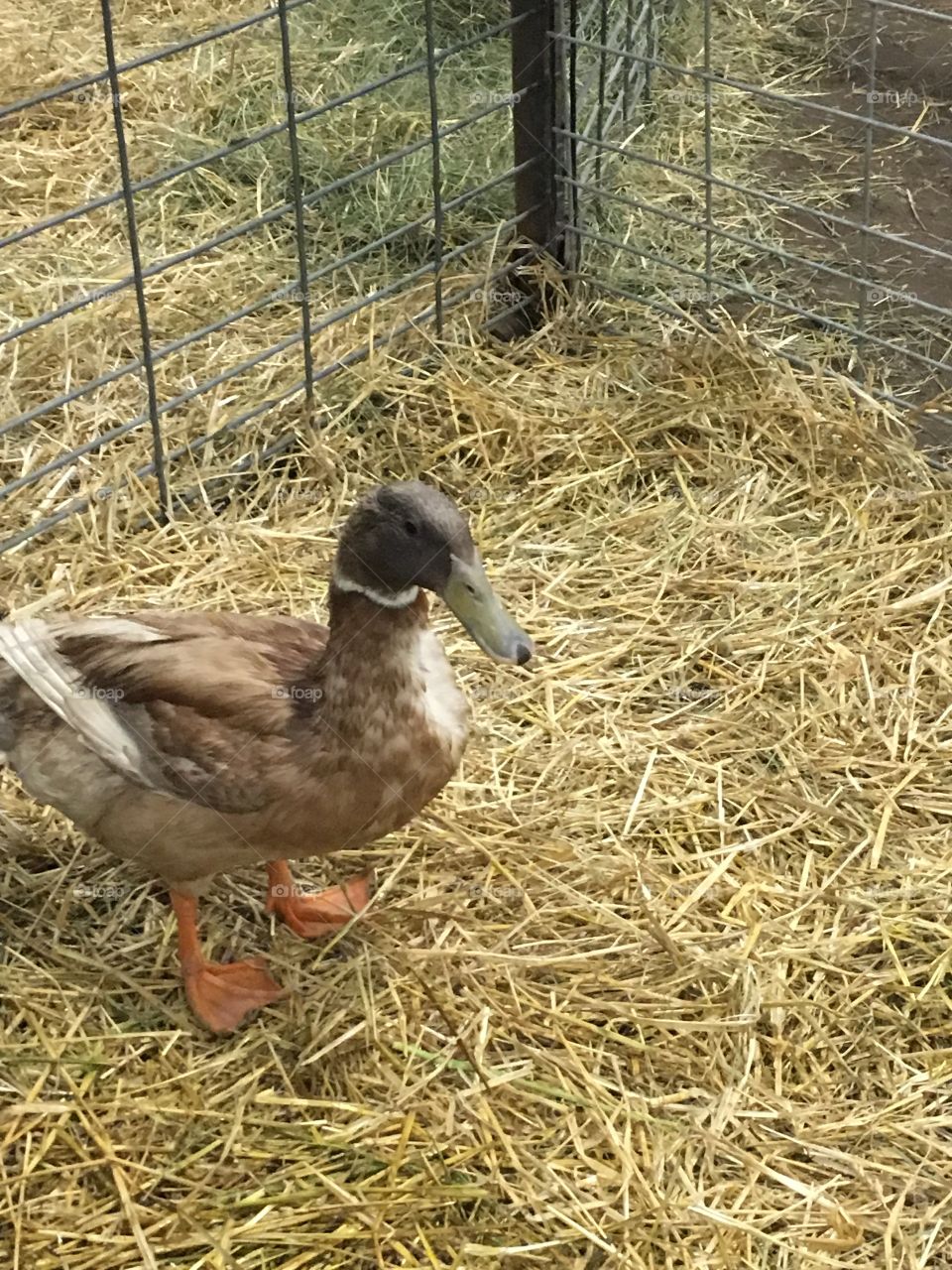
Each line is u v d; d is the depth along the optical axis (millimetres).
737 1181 1007
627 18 2023
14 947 1152
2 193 1962
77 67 2146
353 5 2223
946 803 1262
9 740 1078
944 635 1411
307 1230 980
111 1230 981
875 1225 983
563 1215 976
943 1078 1067
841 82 2293
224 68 2129
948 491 1552
